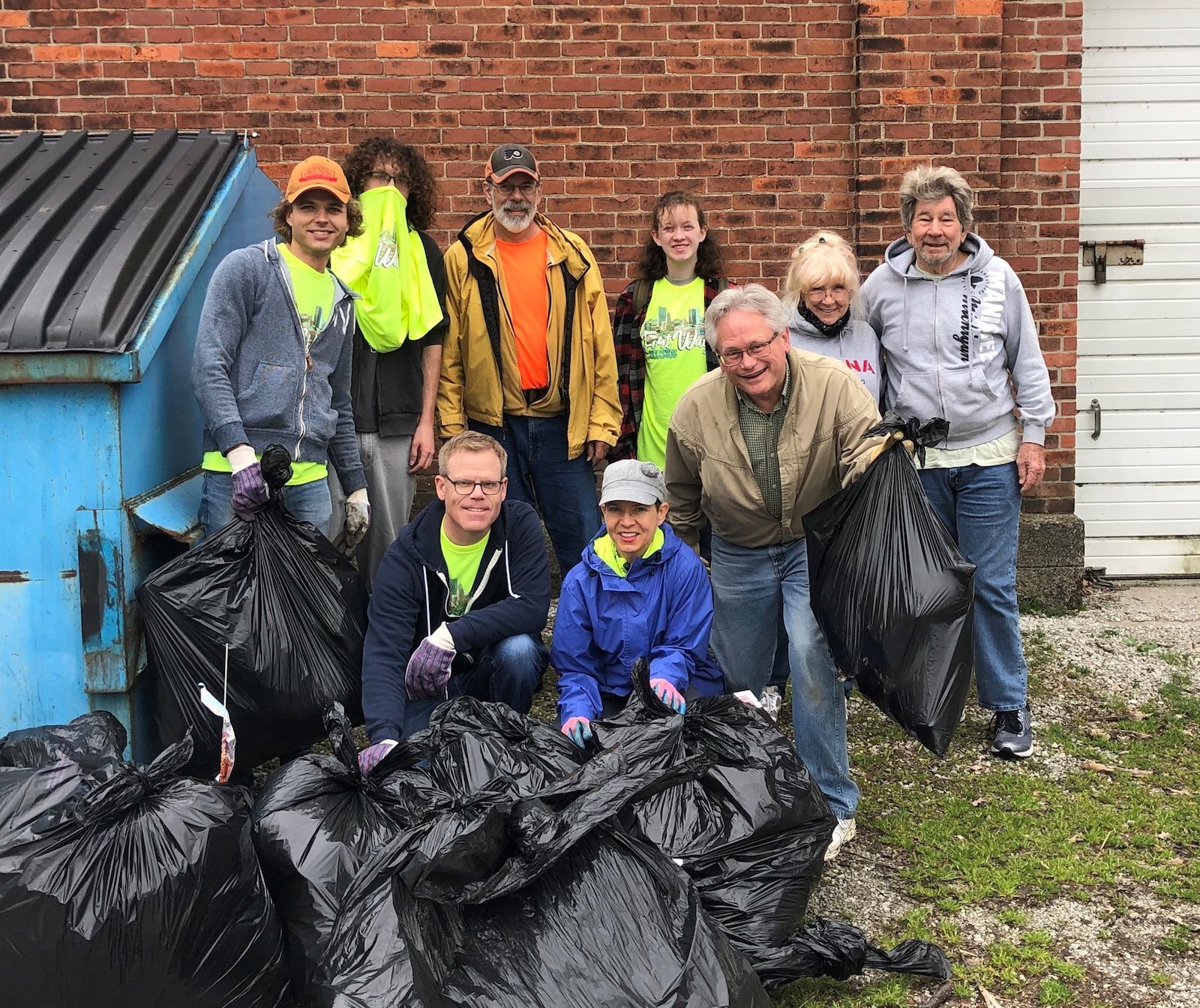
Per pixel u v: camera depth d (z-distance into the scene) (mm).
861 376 4227
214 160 4559
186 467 3920
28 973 2455
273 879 2729
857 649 3303
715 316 3334
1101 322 6324
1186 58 6141
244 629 3357
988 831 3766
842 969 2850
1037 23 5949
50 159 4312
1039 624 5770
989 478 4328
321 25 5934
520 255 4812
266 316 3652
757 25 5996
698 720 3104
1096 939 3172
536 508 5086
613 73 6008
